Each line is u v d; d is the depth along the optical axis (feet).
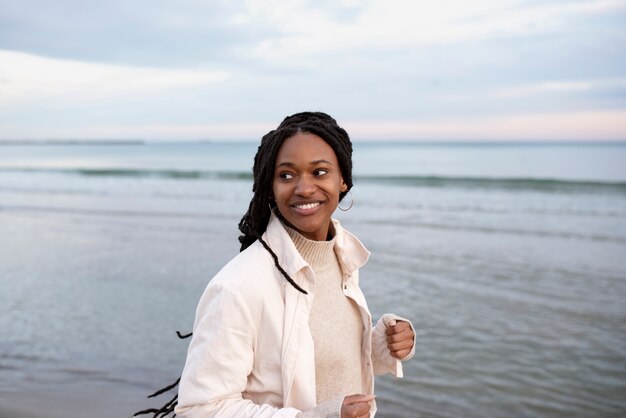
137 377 16.92
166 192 77.66
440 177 89.30
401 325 6.37
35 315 23.00
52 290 26.73
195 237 40.93
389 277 29.12
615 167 148.15
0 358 18.43
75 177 107.76
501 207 59.72
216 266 31.50
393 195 72.90
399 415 14.80
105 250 36.17
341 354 5.70
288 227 5.79
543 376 17.25
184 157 248.11
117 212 55.31
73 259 33.45
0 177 107.96
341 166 5.78
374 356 6.70
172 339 20.25
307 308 5.39
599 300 25.00
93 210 56.95
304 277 5.46
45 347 19.44
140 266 31.53
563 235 41.91
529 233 42.70
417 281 28.27
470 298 25.41
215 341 4.99
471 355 18.93
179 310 23.62
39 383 16.44
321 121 5.60
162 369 17.57
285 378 5.12
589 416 14.71
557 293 26.07
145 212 55.26
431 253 35.04
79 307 24.03
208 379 4.96
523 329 21.40
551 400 15.67
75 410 14.66
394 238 40.57
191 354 5.10
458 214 54.39
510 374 17.38
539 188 78.64
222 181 97.45
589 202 63.52
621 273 29.71
